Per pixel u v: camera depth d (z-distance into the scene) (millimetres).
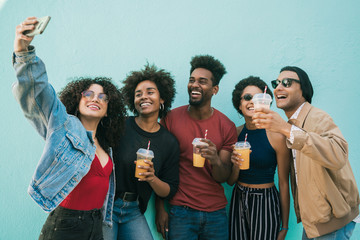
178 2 2826
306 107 2166
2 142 2604
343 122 2865
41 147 2631
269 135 2369
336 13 2889
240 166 2268
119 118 2148
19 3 2680
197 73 2477
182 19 2828
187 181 2414
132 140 2275
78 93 1944
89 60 2725
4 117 2621
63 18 2709
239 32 2865
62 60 2695
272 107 2844
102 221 1978
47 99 1611
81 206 1754
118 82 2742
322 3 2895
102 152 2027
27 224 2564
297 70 2254
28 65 1523
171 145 2373
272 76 2861
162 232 2475
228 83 2848
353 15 2889
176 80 2807
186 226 2354
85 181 1776
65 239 1688
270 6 2881
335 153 1793
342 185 2016
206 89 2461
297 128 1797
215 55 2846
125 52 2764
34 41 2668
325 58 2877
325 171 1965
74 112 1996
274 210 2348
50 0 2705
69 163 1702
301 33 2879
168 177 2350
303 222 2119
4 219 2559
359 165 2838
